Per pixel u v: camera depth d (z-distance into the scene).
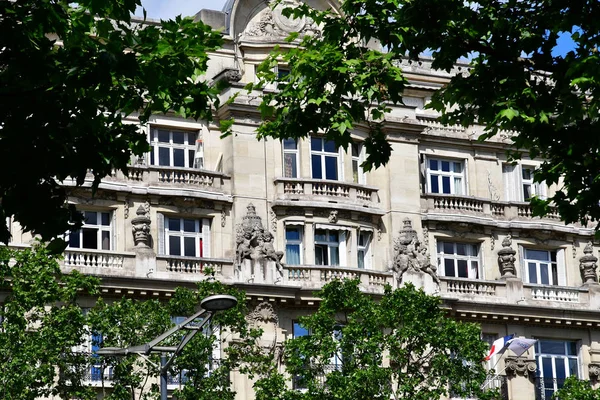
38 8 25.91
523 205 75.25
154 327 57.06
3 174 25.27
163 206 67.19
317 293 64.50
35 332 55.19
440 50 31.92
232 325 60.28
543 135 31.52
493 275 73.94
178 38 28.39
